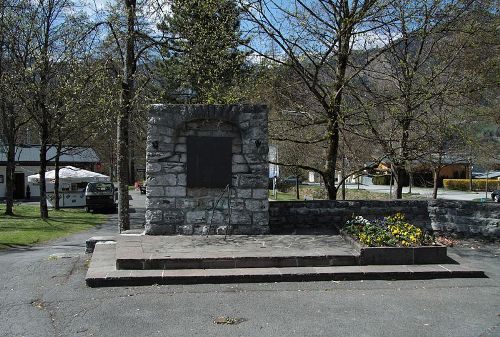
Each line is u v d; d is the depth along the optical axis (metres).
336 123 12.82
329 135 12.87
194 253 7.85
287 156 19.98
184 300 6.38
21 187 44.34
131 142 24.16
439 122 12.73
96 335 5.24
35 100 22.97
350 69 14.32
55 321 5.66
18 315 5.87
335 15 12.88
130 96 13.77
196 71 13.33
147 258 7.47
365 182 63.16
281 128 13.66
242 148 9.85
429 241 8.40
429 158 14.37
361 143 15.72
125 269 7.42
